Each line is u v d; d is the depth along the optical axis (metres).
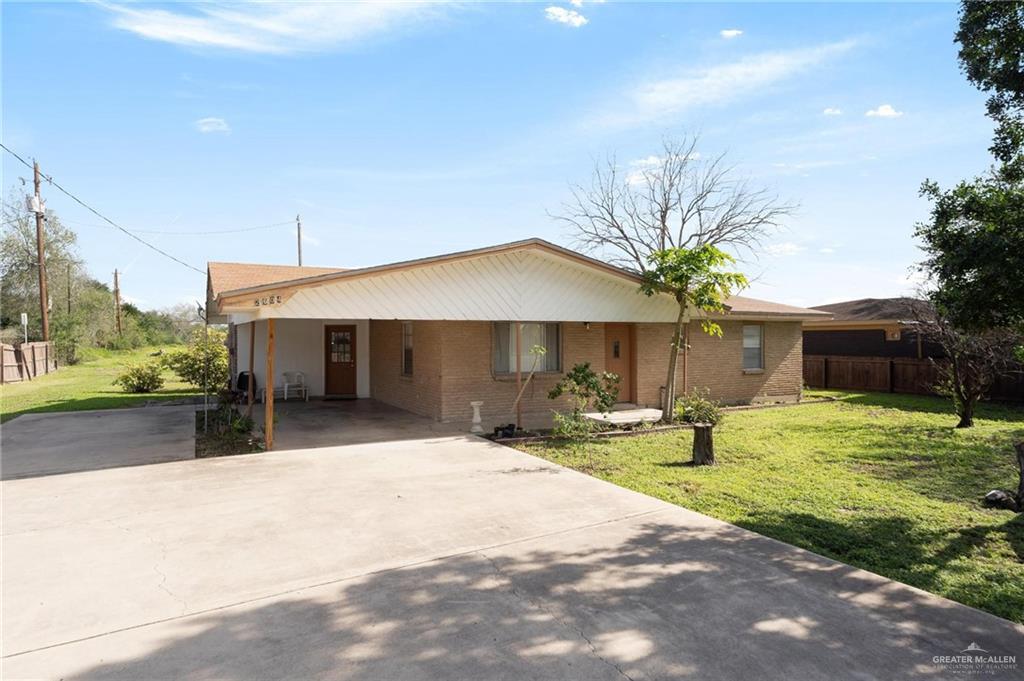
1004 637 3.59
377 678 3.13
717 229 26.14
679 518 6.01
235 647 3.46
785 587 4.31
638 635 3.60
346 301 9.84
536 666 3.25
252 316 9.97
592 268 12.09
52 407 15.68
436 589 4.27
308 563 4.77
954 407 15.34
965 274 5.53
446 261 10.47
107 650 3.43
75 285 41.81
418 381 13.73
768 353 17.08
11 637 3.58
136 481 7.49
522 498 6.75
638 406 15.02
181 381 24.56
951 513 6.25
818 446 10.05
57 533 5.50
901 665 3.26
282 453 9.33
